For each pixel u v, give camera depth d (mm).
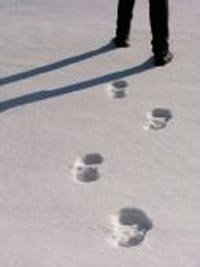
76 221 3928
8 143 4664
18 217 3969
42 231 3861
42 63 5734
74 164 4441
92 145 4629
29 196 4145
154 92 5246
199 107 5035
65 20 6477
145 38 6098
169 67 5594
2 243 3773
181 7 6645
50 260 3650
